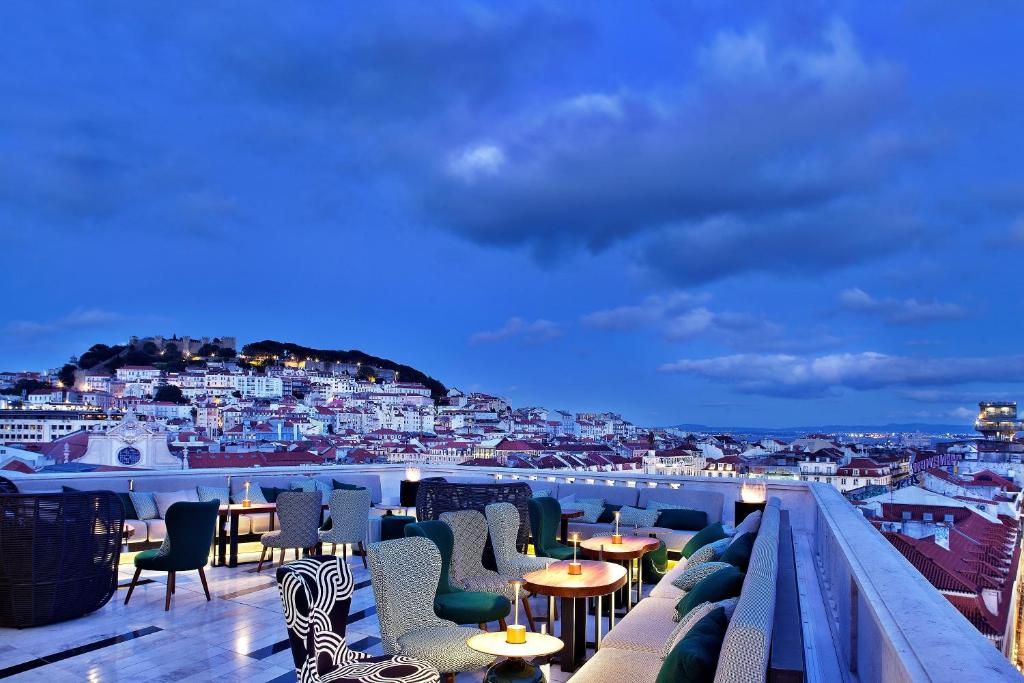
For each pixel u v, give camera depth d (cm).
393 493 1227
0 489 666
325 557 354
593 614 572
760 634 193
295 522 724
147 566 588
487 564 565
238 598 620
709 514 876
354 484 1059
